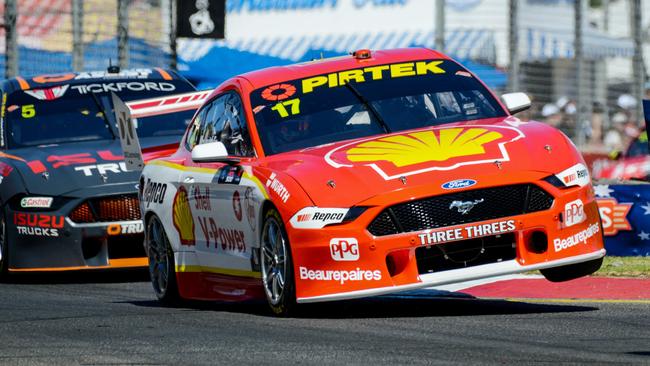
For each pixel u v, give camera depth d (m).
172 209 29.64
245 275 26.12
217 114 28.94
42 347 20.89
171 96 35.97
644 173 50.34
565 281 26.52
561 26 69.19
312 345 20.02
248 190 25.17
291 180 23.80
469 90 27.69
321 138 26.06
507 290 28.27
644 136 50.72
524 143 24.14
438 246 22.94
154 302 30.62
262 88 27.75
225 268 27.05
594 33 69.56
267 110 26.97
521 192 23.17
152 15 64.00
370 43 73.38
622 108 67.81
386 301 27.41
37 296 31.72
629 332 20.53
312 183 23.48
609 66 69.06
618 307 24.28
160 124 39.44
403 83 27.58
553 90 67.19
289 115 26.73
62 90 41.06
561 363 17.28
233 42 75.50
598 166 51.41
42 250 36.06
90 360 19.12
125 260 35.88
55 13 58.94
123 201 35.78
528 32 67.12
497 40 67.38
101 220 35.72
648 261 33.38
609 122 67.75
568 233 23.41
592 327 21.27
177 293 29.81
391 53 29.05
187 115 39.97
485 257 23.20
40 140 39.12
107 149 37.88
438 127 25.70
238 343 20.61
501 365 17.30
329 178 23.45
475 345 19.38
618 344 19.14
